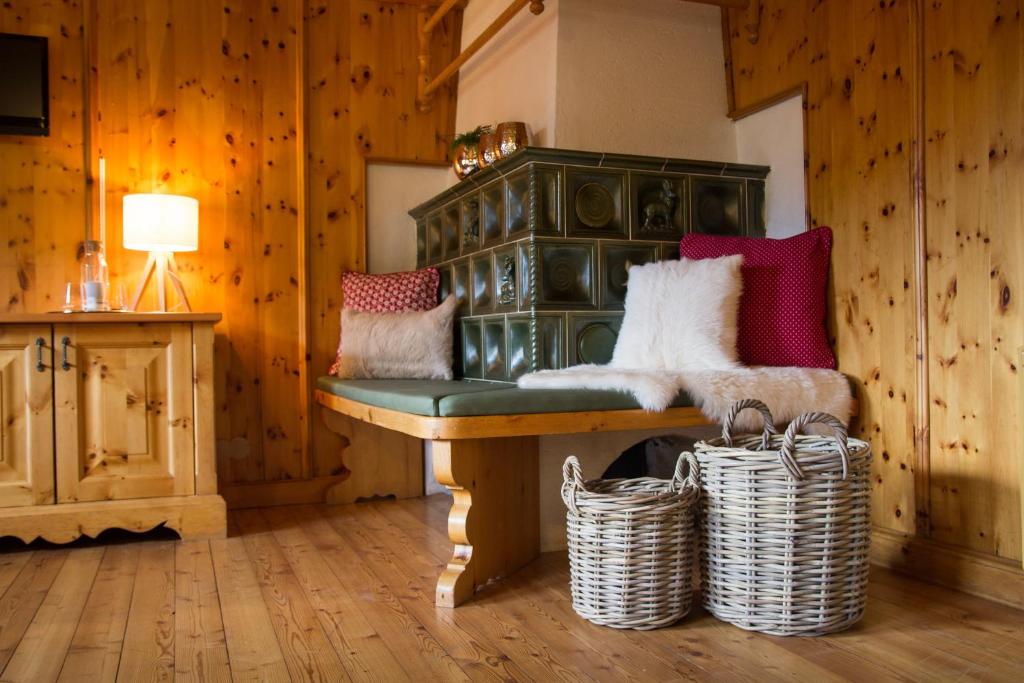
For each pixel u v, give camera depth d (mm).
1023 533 2162
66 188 3744
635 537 2141
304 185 4066
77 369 3219
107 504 3205
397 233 4281
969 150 2432
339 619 2281
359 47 4180
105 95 3809
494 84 3764
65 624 2252
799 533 2076
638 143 3268
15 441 3168
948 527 2533
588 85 3193
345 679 1865
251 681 1858
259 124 4035
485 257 3369
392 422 2701
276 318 4062
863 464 2143
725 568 2170
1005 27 2318
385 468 4125
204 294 3959
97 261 3529
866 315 2807
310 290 4102
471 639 2113
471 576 2467
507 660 1966
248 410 4020
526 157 2963
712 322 2773
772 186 3268
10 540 3277
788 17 3105
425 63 4176
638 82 3279
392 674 1890
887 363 2732
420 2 4227
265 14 4039
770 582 2100
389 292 3826
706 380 2594
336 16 4148
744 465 2115
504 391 2471
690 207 3191
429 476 4250
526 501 2877
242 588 2594
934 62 2535
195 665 1952
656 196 3150
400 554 3021
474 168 3588
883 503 2766
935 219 2547
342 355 3645
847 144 2863
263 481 4023
